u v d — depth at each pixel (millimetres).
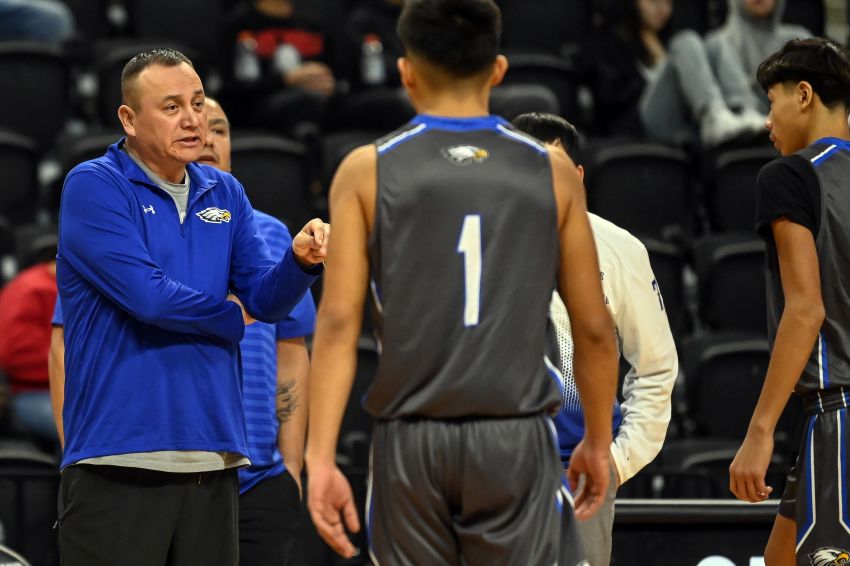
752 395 17094
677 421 17688
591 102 24422
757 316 19109
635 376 9719
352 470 14984
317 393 7273
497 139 7523
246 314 9508
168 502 8992
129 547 8906
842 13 29094
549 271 7453
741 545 11961
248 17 23547
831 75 9234
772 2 22359
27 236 19219
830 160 9000
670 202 20734
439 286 7293
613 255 9594
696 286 20344
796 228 8828
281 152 19938
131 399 8891
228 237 9430
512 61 23234
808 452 8969
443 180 7336
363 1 25734
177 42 24188
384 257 7336
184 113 9141
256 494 10359
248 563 10320
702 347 17578
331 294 7328
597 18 26031
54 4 23734
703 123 21938
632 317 9594
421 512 7328
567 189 7535
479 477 7266
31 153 20500
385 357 7340
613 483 9453
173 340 9008
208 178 9555
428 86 7629
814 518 8906
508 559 7266
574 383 9461
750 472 8859
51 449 16391
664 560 11938
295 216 19938
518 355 7336
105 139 19672
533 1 25812
